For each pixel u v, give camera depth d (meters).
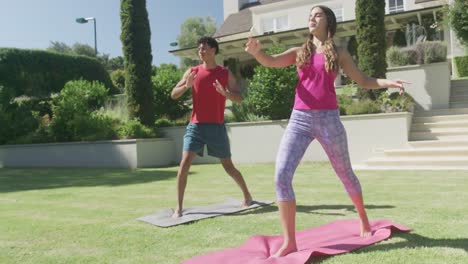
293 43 20.02
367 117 9.59
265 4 25.06
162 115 13.73
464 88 11.83
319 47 2.94
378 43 10.64
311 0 23.64
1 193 6.95
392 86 2.93
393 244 2.91
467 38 11.41
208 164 11.16
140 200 5.66
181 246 3.23
